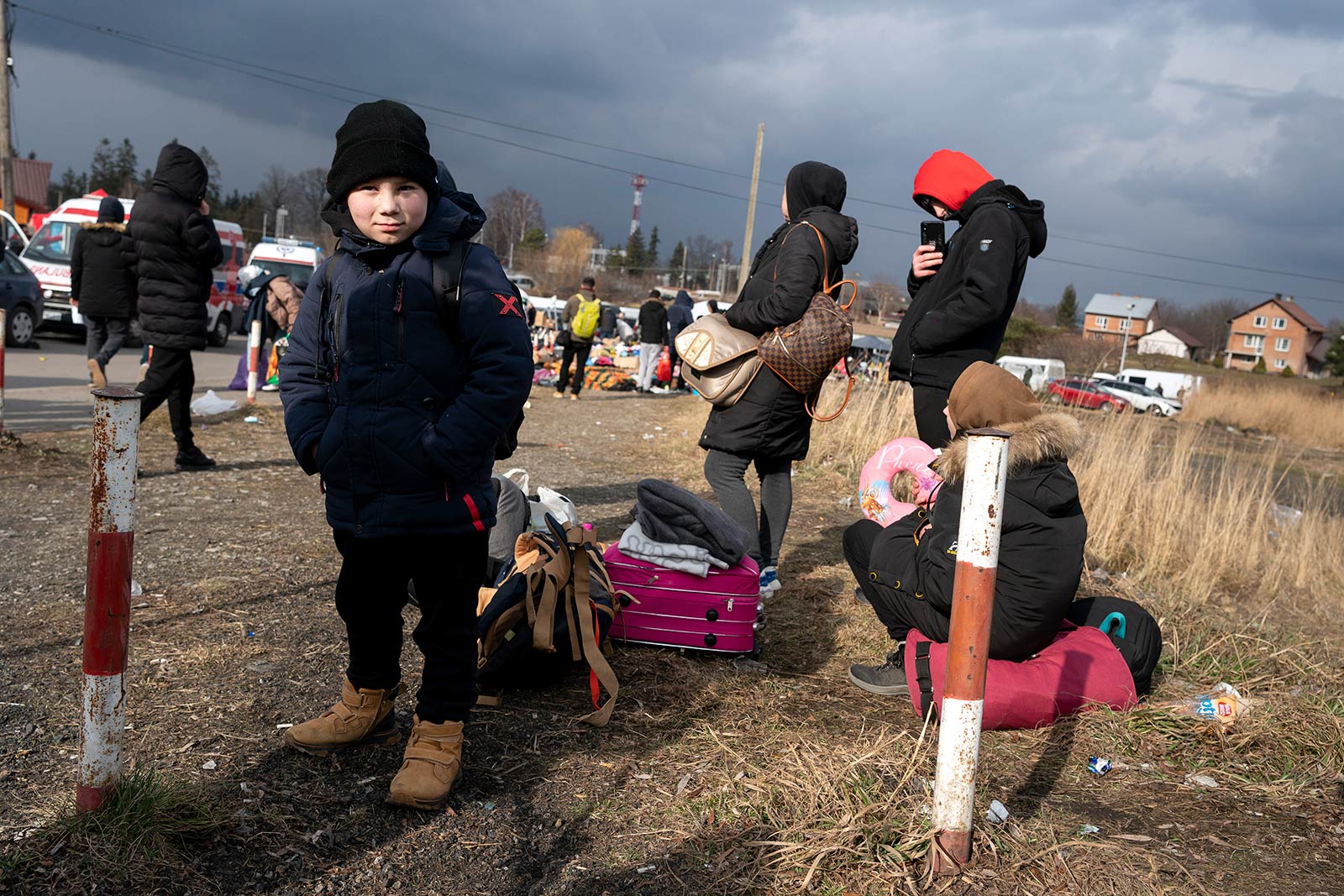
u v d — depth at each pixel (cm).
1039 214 421
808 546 595
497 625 329
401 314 233
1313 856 262
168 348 652
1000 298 400
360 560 257
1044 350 5991
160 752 271
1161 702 360
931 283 434
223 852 228
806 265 412
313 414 245
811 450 891
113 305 820
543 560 350
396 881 226
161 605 392
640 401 1552
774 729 323
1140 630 375
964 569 229
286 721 299
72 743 275
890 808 257
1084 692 346
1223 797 300
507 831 250
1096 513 680
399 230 234
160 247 637
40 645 344
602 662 324
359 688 281
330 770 272
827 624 445
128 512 221
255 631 374
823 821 253
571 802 267
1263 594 648
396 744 289
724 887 231
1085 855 251
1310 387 3806
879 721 337
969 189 430
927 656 340
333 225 244
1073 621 388
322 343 243
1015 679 337
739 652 392
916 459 534
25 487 587
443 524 241
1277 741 336
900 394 931
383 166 225
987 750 321
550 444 964
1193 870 250
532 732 308
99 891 207
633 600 390
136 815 226
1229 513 710
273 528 538
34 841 220
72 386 1098
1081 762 317
